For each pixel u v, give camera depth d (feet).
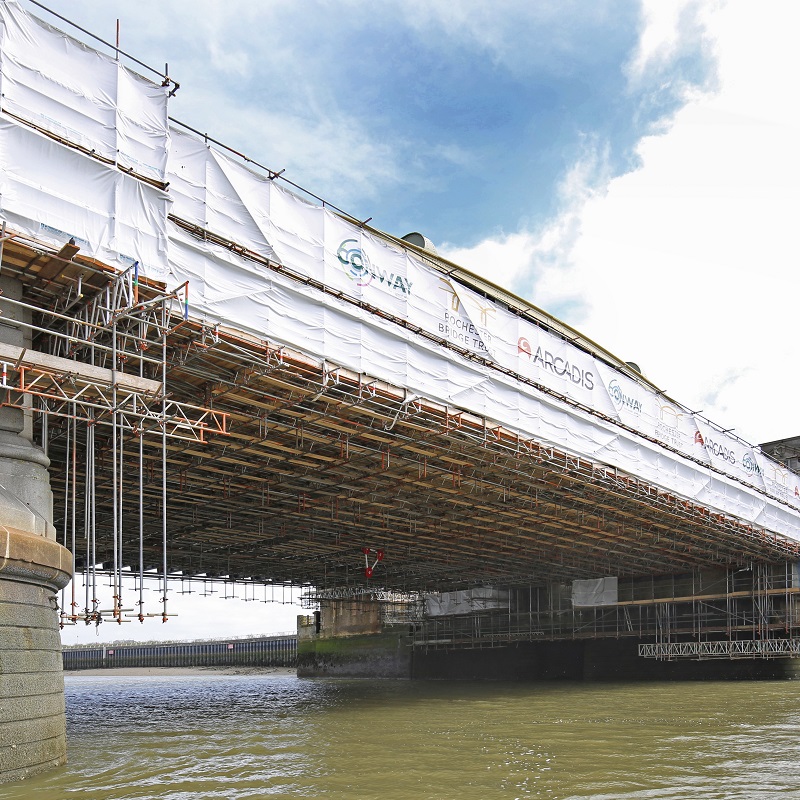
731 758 76.38
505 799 59.21
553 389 132.98
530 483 140.46
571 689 184.55
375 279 105.29
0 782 60.29
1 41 72.28
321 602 283.79
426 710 132.67
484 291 146.72
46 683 64.69
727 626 208.03
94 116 77.97
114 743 92.02
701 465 173.27
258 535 169.78
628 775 68.13
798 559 209.26
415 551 195.21
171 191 85.51
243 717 124.77
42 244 70.44
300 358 93.66
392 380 104.53
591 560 209.36
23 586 62.75
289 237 95.66
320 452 120.26
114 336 73.41
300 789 63.87
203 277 86.38
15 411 68.64
